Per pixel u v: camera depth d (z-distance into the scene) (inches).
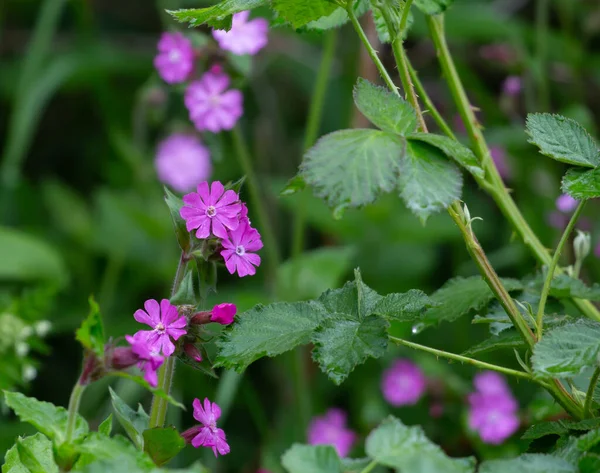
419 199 36.5
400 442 36.4
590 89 82.9
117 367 36.7
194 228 38.6
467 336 66.3
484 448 54.7
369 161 36.6
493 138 66.1
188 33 52.6
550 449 39.3
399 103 37.5
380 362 66.2
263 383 71.9
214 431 38.9
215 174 81.4
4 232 70.6
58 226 80.4
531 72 73.3
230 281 76.0
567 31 79.9
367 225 71.3
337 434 60.3
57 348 74.0
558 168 68.9
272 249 58.6
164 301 38.3
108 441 36.6
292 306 39.5
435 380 60.1
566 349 37.5
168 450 37.9
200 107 52.7
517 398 59.8
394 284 72.8
